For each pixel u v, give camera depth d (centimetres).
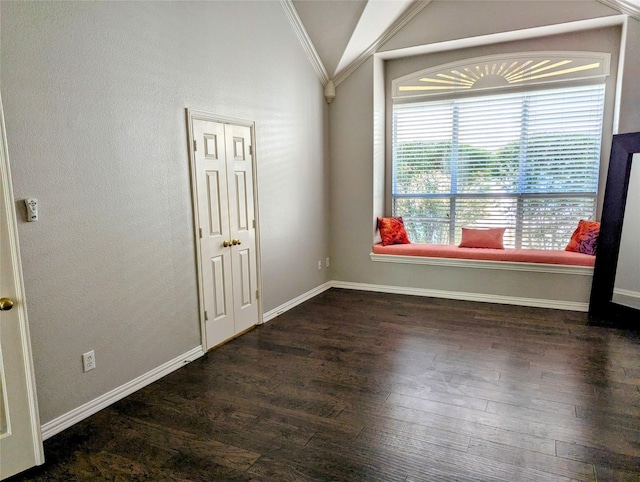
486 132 495
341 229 534
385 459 205
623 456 204
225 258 357
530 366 304
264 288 411
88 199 244
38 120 217
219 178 345
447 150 517
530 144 477
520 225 495
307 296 491
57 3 223
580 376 288
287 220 443
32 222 216
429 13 455
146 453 213
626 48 391
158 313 295
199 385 285
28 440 200
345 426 234
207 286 338
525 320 403
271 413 249
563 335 363
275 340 365
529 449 211
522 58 461
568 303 432
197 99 320
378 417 243
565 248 462
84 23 237
